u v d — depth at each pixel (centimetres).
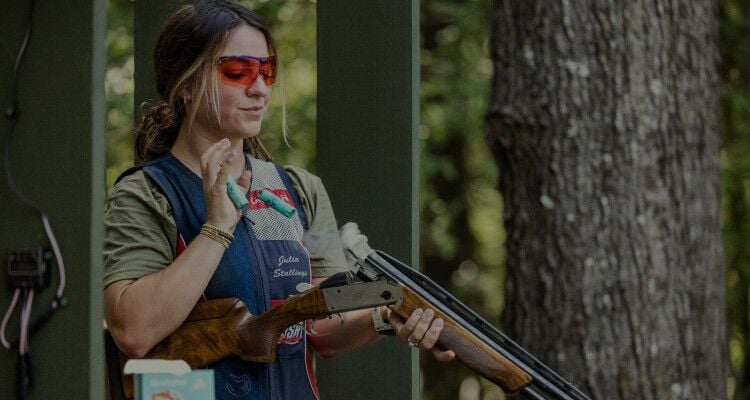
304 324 475
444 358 465
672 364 741
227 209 437
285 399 460
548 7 747
